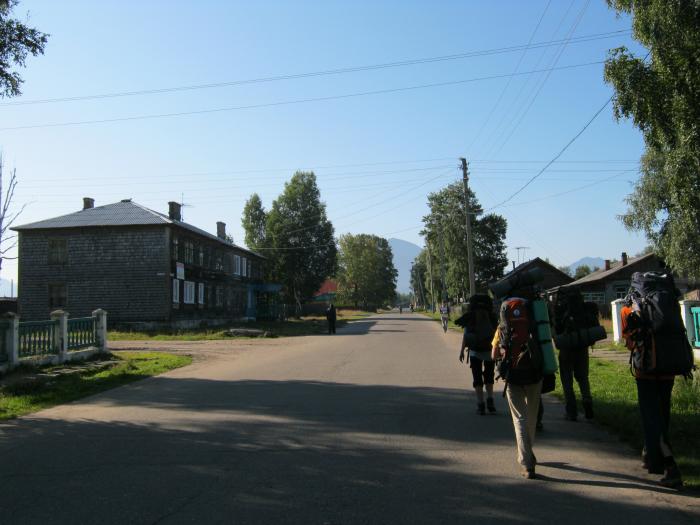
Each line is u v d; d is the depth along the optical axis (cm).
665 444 512
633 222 2811
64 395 1060
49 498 492
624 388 992
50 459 620
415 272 14675
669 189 969
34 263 3497
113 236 3469
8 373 1312
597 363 1402
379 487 510
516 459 600
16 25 1260
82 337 1675
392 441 677
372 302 12125
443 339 2541
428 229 7725
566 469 563
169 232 3444
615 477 537
